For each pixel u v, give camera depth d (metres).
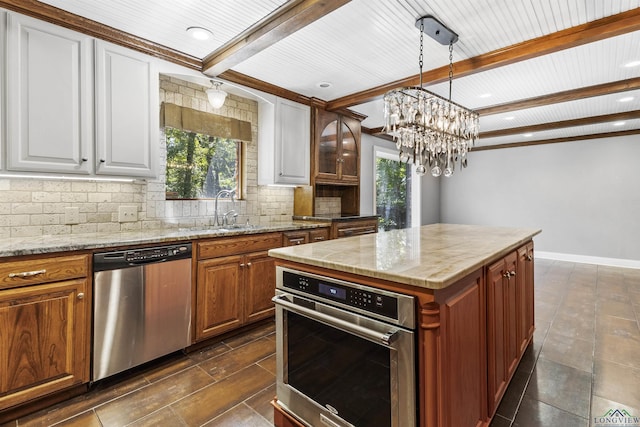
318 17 2.00
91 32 2.16
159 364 2.23
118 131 2.28
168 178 2.92
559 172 5.91
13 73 1.86
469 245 1.84
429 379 1.11
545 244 6.08
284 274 1.60
